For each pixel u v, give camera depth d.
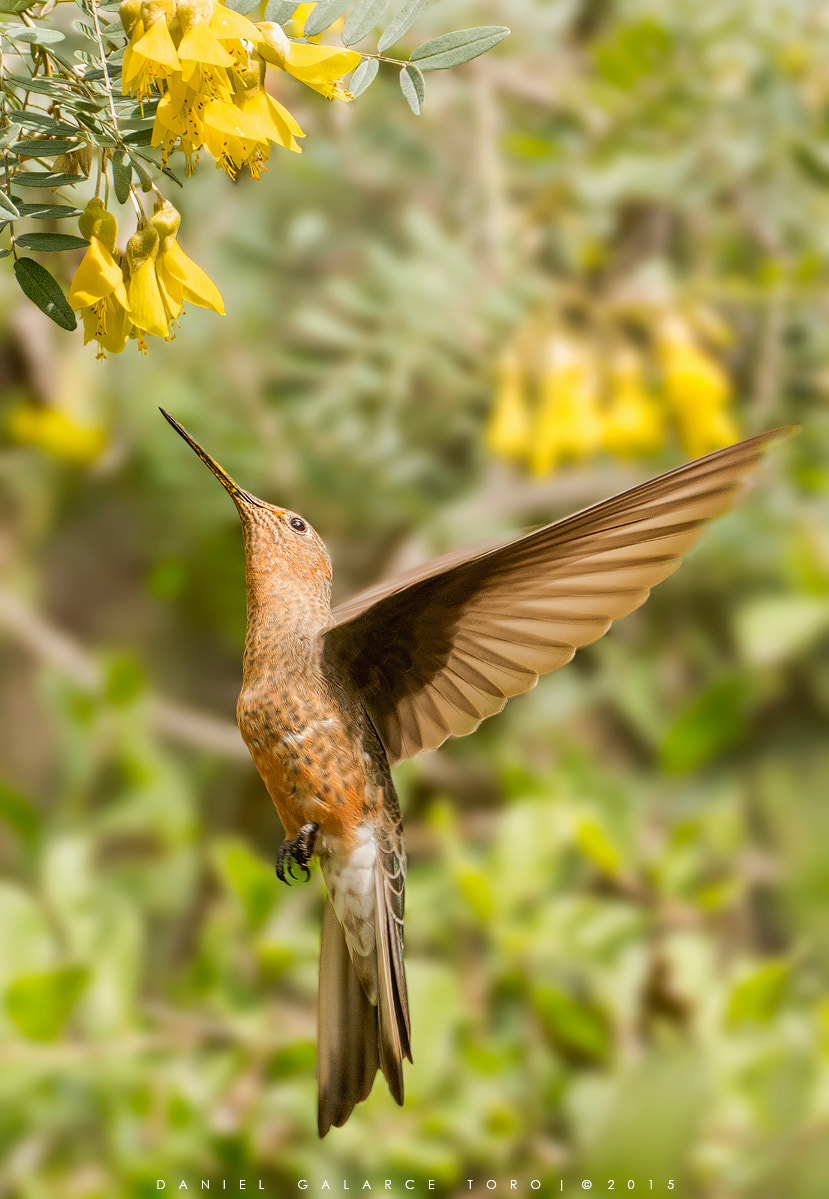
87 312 6.20
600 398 6.62
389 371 6.68
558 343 6.61
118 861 6.65
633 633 6.71
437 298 6.64
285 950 6.50
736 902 6.60
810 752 6.66
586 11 6.75
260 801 6.70
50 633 6.66
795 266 6.68
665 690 6.70
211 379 6.68
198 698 7.25
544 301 6.65
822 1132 6.46
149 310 6.19
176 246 6.20
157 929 6.61
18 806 6.53
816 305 6.70
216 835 6.69
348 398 6.68
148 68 6.17
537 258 6.70
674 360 6.64
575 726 6.76
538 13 6.67
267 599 6.27
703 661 6.70
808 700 6.67
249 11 6.20
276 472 6.68
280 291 6.69
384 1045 6.24
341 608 6.31
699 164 6.68
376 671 6.28
